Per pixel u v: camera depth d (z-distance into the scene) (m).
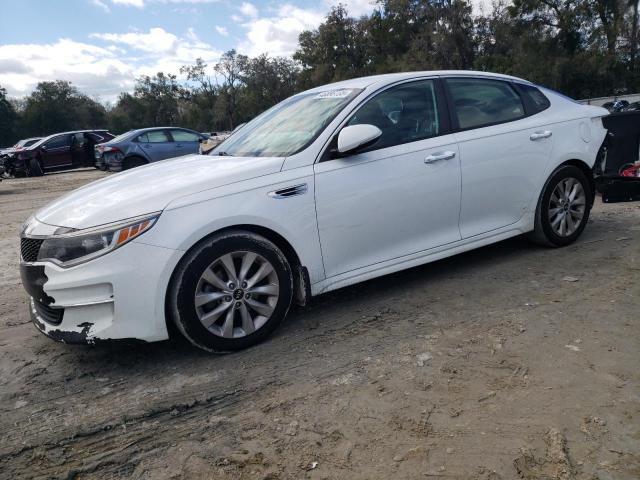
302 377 2.98
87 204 3.25
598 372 2.80
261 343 3.43
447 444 2.33
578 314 3.50
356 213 3.63
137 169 4.11
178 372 3.14
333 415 2.60
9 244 7.25
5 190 15.20
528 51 44.97
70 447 2.51
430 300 3.94
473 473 2.15
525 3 45.06
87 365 3.32
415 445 2.34
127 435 2.58
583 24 44.34
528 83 4.85
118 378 3.13
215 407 2.76
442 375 2.88
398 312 3.76
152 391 2.95
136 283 2.97
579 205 4.91
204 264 3.10
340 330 3.54
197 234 3.07
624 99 23.69
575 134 4.82
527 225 4.64
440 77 4.26
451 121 4.17
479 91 4.45
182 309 3.08
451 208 4.09
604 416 2.45
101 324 2.98
